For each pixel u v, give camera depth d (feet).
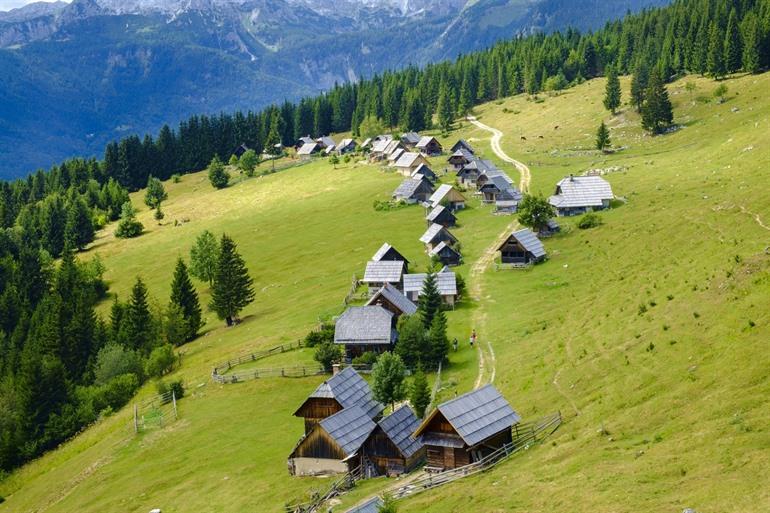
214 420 310.86
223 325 478.59
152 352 428.15
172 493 254.06
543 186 598.34
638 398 210.79
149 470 278.87
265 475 252.21
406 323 331.57
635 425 196.65
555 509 166.61
